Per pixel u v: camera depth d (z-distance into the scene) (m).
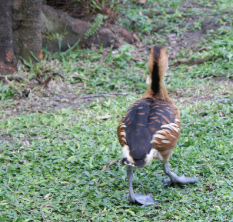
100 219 6.95
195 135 9.59
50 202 7.47
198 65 13.36
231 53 12.91
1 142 9.62
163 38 15.50
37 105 11.73
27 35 13.29
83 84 12.80
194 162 8.52
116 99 11.76
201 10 16.80
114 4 16.20
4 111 11.39
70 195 7.64
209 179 7.89
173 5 17.41
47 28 14.30
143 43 15.34
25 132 10.12
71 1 15.31
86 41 14.87
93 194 7.68
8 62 13.05
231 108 10.43
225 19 15.62
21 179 8.11
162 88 7.98
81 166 8.66
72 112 11.09
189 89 11.92
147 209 7.28
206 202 7.25
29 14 13.03
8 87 12.30
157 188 7.93
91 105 11.41
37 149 9.29
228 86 11.75
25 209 7.27
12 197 7.50
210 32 15.09
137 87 12.38
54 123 10.39
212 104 10.84
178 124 7.33
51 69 13.13
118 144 9.46
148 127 6.88
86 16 15.48
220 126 9.68
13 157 8.97
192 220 6.81
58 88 12.47
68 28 14.59
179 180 7.83
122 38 15.27
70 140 9.60
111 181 8.07
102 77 13.02
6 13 12.78
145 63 13.80
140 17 16.42
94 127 10.16
